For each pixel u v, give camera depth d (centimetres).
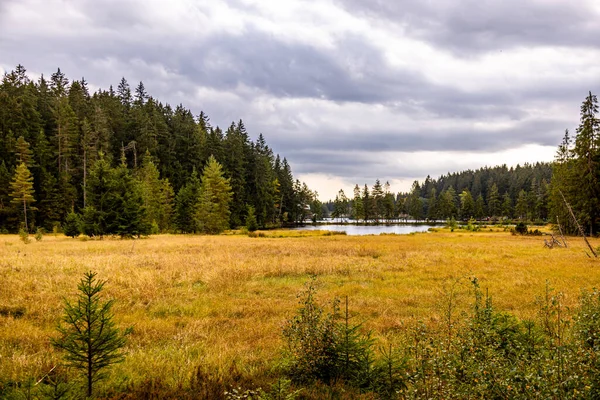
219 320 921
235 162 9025
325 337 585
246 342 748
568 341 480
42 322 853
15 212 5719
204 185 6875
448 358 427
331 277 1555
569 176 4878
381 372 531
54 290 1148
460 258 2200
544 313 636
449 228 7688
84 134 7106
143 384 521
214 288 1296
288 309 1023
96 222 3916
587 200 4612
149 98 10181
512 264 1936
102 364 482
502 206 13388
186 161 8894
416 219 15925
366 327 843
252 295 1213
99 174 4028
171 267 1661
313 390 509
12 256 1891
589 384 331
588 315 470
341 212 17062
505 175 16725
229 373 567
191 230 6538
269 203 9912
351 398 489
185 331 812
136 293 1162
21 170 5544
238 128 11156
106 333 477
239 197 8694
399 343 682
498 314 636
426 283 1427
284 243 3344
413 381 422
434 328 691
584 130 4697
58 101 7925
